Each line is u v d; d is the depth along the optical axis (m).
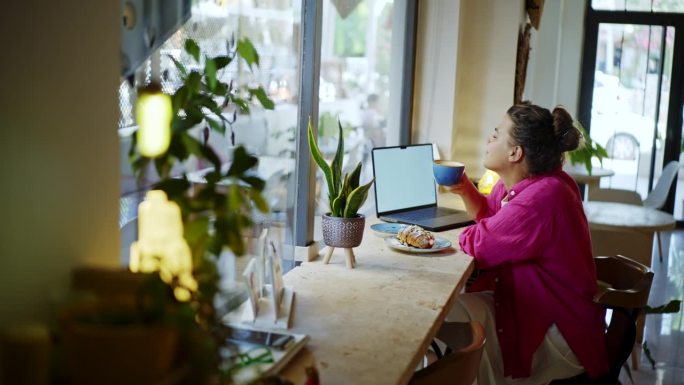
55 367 1.10
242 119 2.37
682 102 8.00
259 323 2.00
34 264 1.23
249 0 2.38
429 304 2.27
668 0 7.88
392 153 3.58
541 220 2.83
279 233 2.71
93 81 1.34
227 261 2.15
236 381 1.34
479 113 4.65
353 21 3.63
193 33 2.04
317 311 2.16
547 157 2.98
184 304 1.17
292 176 2.78
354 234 2.63
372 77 3.96
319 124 3.29
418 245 2.90
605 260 3.24
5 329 1.11
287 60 2.71
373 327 2.04
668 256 7.21
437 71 4.43
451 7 4.36
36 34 1.19
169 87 1.92
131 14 1.75
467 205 3.38
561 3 7.54
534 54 7.37
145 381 1.06
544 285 2.86
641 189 8.20
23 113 1.18
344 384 1.67
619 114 8.12
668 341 4.80
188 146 1.45
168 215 1.53
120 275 1.29
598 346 2.85
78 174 1.32
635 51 8.01
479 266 2.92
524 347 2.84
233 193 1.41
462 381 1.90
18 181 1.18
